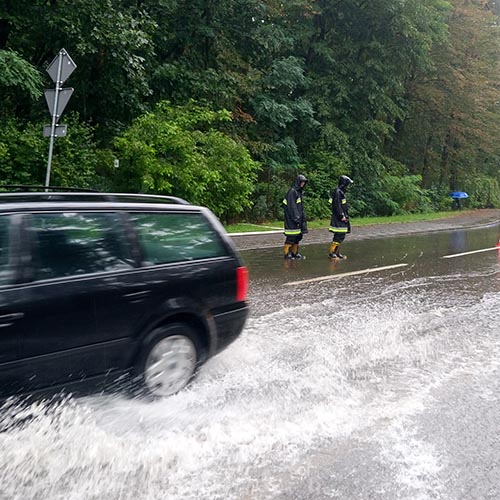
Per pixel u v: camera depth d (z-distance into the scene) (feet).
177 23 66.23
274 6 76.74
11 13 46.80
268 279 32.17
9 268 11.49
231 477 10.87
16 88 45.85
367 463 11.60
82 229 12.94
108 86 53.16
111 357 12.96
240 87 69.46
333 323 22.76
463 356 19.17
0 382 11.16
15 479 10.36
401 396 15.35
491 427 13.53
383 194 90.89
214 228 16.16
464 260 43.04
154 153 49.37
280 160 75.61
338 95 82.23
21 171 42.75
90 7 47.26
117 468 10.91
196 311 14.75
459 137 120.16
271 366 17.28
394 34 86.79
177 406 13.88
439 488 10.74
